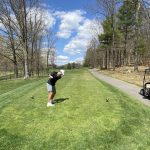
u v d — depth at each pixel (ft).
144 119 30.19
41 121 28.84
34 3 119.34
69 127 26.63
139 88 62.59
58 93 49.57
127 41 214.90
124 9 185.06
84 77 108.37
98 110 33.88
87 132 25.18
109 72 145.18
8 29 128.36
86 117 30.25
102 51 271.90
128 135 24.63
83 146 22.07
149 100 44.47
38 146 22.08
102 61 305.12
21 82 90.33
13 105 38.24
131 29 206.28
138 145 22.39
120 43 208.54
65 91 52.75
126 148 21.77
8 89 66.23
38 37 155.74
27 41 120.26
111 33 181.68
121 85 69.97
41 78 112.88
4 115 31.96
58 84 69.87
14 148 21.72
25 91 56.75
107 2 150.71
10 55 143.13
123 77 98.73
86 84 69.87
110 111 33.45
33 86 69.36
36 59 160.97
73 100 41.27
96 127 26.63
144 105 38.99
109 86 64.54
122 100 42.19
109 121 28.71
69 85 66.59
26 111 33.86
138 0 91.25
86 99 42.34
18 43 135.74
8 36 132.26
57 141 23.09
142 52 182.29
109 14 153.79
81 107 35.65
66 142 22.88
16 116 31.32
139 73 107.04
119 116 30.91
